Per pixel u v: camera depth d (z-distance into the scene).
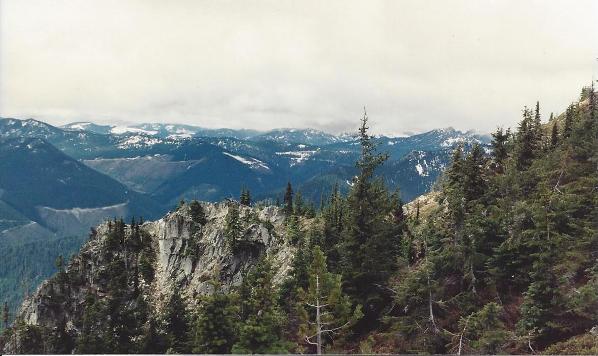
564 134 68.75
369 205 47.50
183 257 106.62
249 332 38.34
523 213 42.06
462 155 56.88
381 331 44.53
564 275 37.19
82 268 114.69
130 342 70.62
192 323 66.00
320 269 41.66
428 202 100.12
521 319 37.09
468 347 35.69
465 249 43.09
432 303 41.69
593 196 45.38
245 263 95.62
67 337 92.88
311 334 41.12
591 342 33.16
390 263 47.31
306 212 106.25
